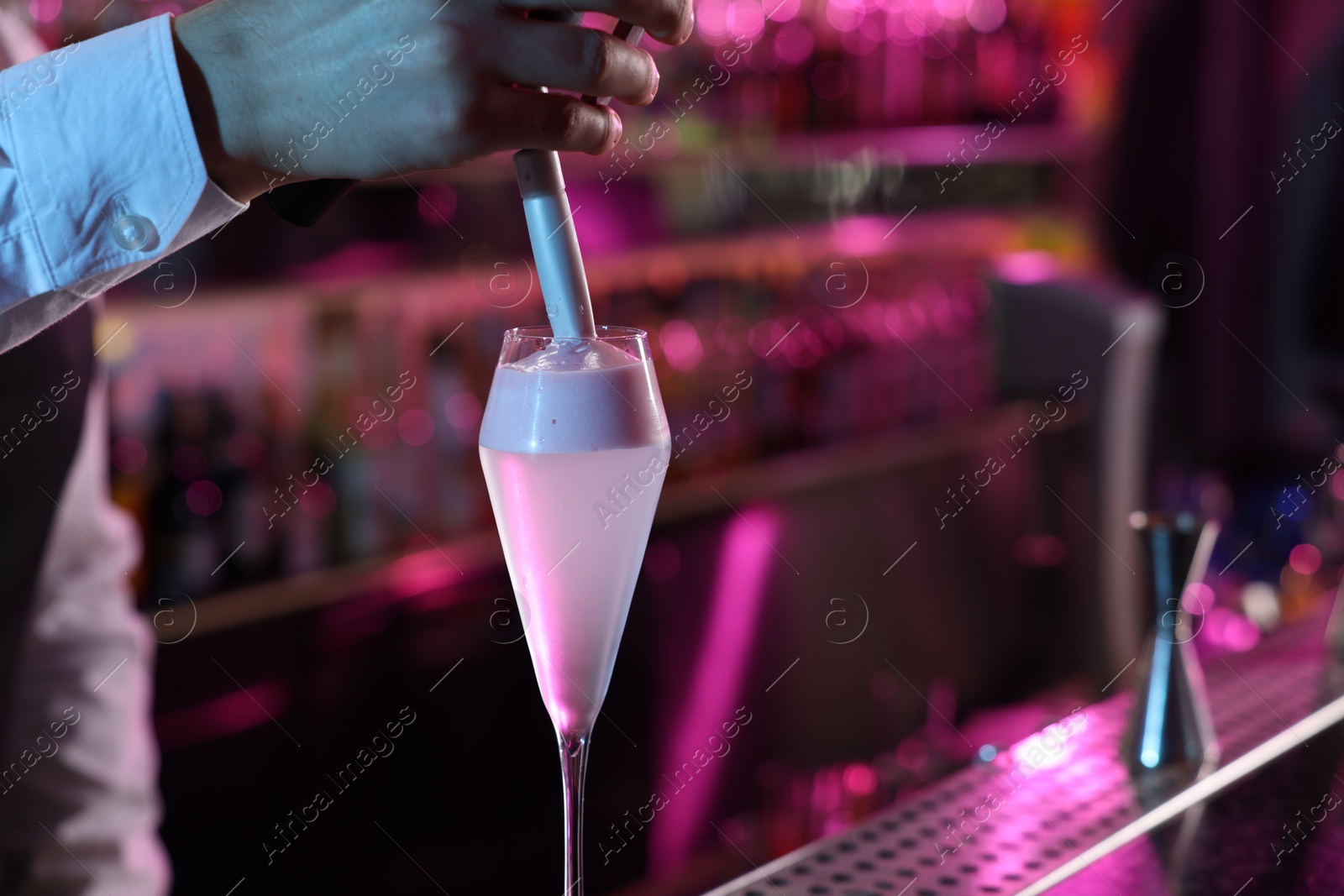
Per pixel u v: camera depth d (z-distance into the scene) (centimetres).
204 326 218
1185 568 102
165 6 196
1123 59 447
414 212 248
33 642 126
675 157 293
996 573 376
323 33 67
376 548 238
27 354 115
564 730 69
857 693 352
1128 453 344
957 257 399
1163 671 103
